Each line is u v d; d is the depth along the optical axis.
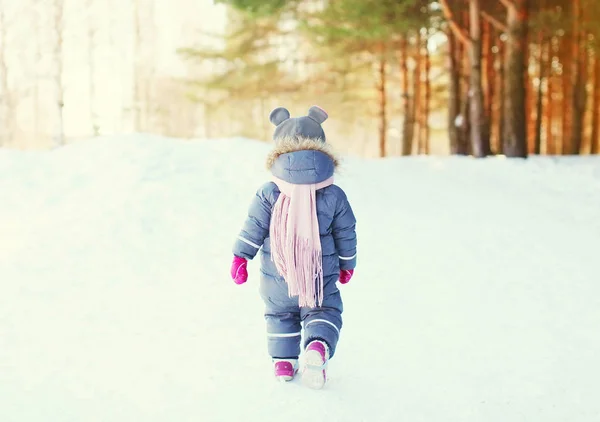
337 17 14.73
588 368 3.32
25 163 8.04
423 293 4.59
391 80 26.41
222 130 42.72
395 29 14.86
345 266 3.13
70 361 3.31
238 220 6.35
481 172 11.12
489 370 3.28
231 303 4.30
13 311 4.05
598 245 6.10
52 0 23.61
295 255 2.90
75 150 8.50
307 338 2.89
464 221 7.00
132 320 3.95
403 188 8.70
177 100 40.75
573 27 17.16
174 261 5.21
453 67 16.58
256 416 2.72
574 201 8.70
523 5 12.56
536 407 2.88
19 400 2.86
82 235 5.71
